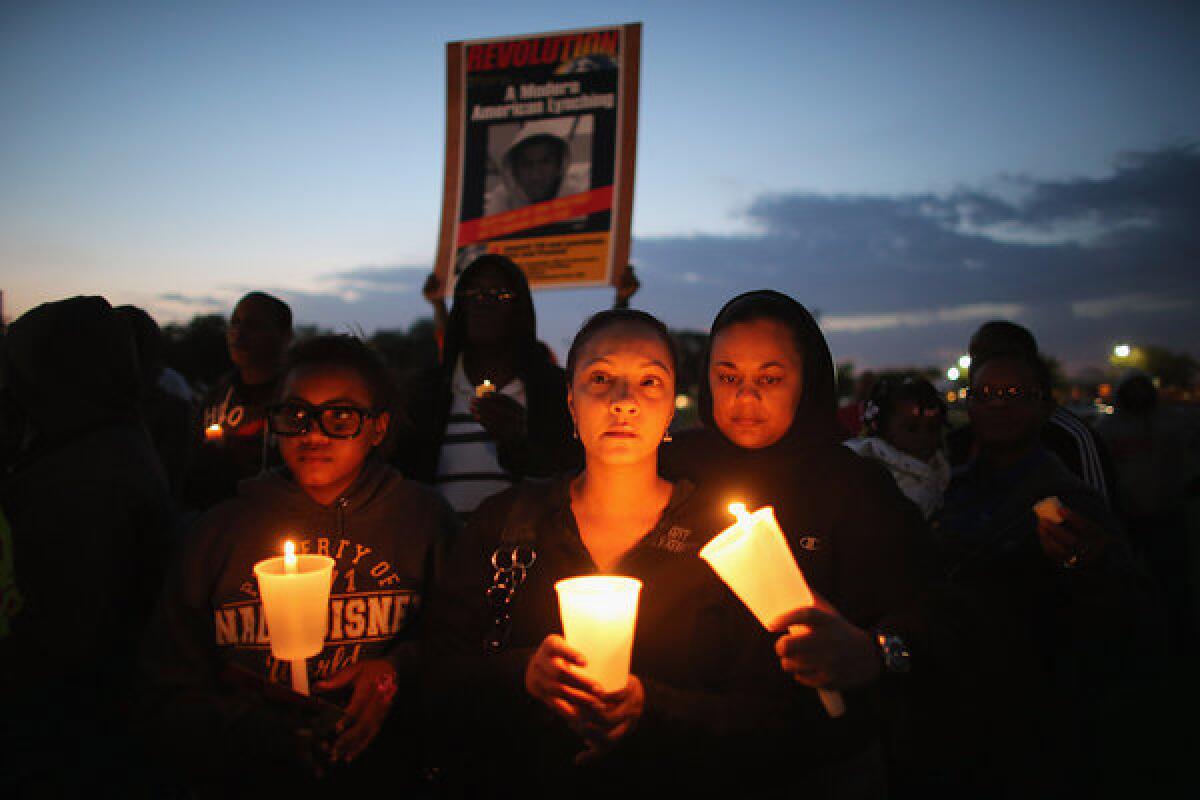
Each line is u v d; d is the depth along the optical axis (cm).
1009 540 251
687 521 166
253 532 203
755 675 158
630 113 430
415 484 224
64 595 207
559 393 345
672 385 166
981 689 192
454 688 163
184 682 191
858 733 161
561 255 430
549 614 163
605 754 147
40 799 287
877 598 160
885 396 338
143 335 410
